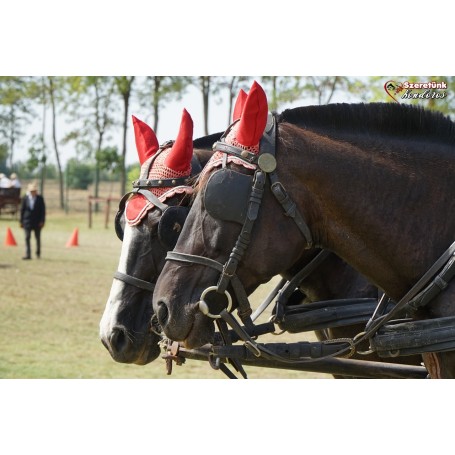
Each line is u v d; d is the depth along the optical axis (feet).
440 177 8.03
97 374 20.08
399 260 7.91
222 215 7.57
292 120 8.16
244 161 7.64
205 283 7.66
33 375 19.56
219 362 8.68
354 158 7.93
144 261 10.53
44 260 46.29
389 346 7.91
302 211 7.79
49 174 142.41
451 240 7.88
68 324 27.37
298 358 8.68
